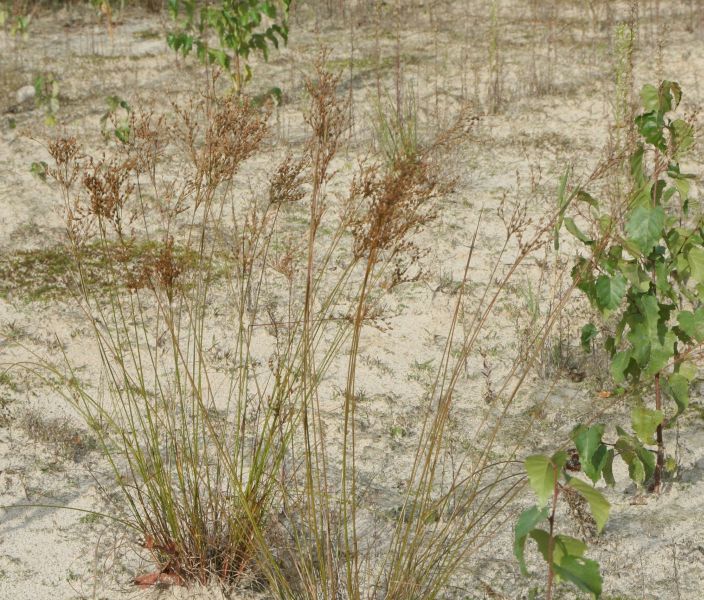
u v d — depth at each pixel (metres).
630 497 3.45
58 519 3.42
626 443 3.13
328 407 4.08
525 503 3.39
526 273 5.19
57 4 10.82
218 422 3.82
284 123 7.37
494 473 3.60
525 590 2.99
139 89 8.23
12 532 3.36
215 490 3.08
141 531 3.12
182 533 3.09
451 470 3.63
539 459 2.14
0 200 6.26
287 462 3.61
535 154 6.75
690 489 3.46
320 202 3.00
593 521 3.26
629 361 3.32
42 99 7.66
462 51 8.77
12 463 3.73
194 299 4.94
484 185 6.30
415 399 4.15
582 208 5.84
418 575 2.87
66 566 3.19
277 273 5.19
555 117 7.42
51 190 6.38
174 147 6.85
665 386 3.47
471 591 2.98
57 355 4.52
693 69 8.17
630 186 5.02
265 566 2.94
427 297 4.98
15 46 9.38
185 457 3.13
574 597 2.97
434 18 10.13
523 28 9.77
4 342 4.64
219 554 3.08
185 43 7.57
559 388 4.18
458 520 3.30
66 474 3.67
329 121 2.63
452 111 7.50
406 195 2.49
